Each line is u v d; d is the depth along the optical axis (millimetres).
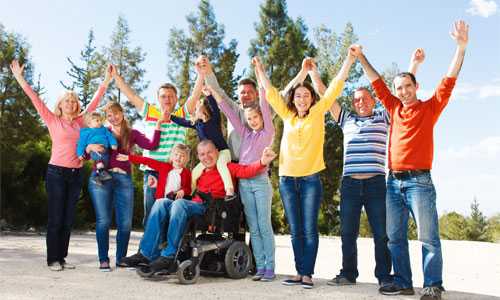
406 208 5199
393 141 5199
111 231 17234
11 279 5398
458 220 42688
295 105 5777
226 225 5773
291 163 5637
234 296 4789
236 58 39500
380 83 5402
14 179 17297
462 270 7754
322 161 5648
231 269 5766
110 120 6457
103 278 5602
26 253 8078
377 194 5461
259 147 6016
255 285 5457
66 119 6438
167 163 6336
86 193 18797
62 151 6250
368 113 5719
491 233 41625
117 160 6336
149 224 5773
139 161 6211
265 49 37750
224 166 5973
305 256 5484
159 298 4609
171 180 6199
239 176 5883
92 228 18344
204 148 5965
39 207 17125
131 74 40906
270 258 5820
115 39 41188
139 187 21922
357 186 5555
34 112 25297
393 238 5195
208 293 4910
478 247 13352
